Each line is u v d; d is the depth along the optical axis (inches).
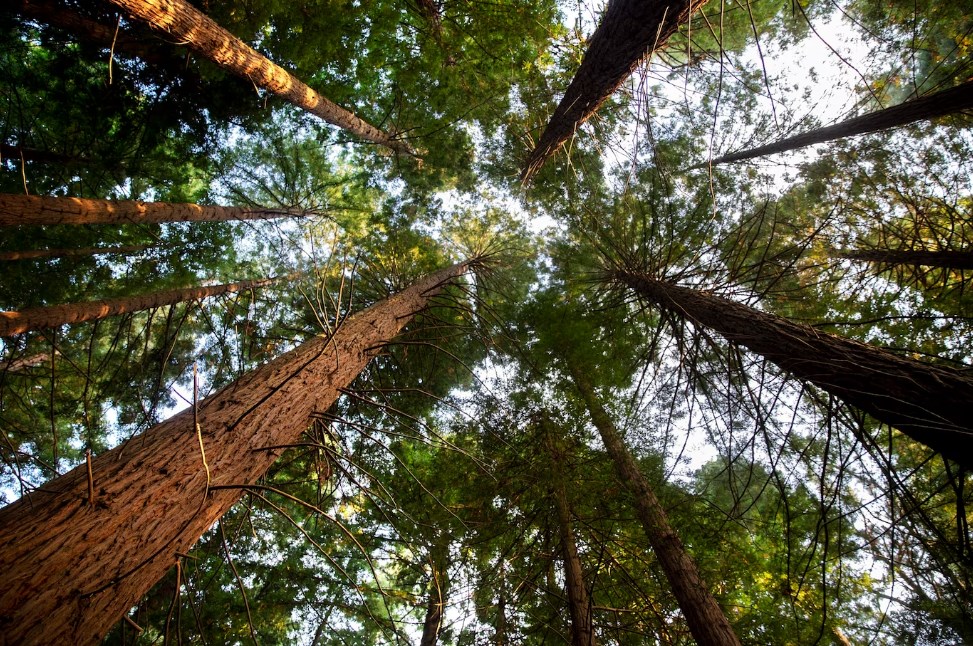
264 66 183.8
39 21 194.7
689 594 160.2
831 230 242.7
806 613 202.2
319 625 261.9
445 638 185.3
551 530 203.0
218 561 228.1
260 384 114.0
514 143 292.7
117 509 70.2
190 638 209.6
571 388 224.7
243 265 310.0
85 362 260.8
